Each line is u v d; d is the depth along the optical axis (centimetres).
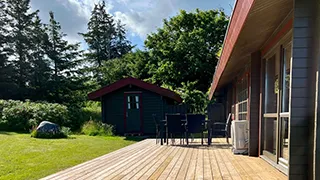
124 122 1180
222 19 2103
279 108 371
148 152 583
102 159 490
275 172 359
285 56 359
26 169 434
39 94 2016
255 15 281
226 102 1283
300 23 230
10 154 579
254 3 238
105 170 391
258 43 441
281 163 368
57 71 2172
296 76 230
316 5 228
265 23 329
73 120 1319
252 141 509
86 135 1091
